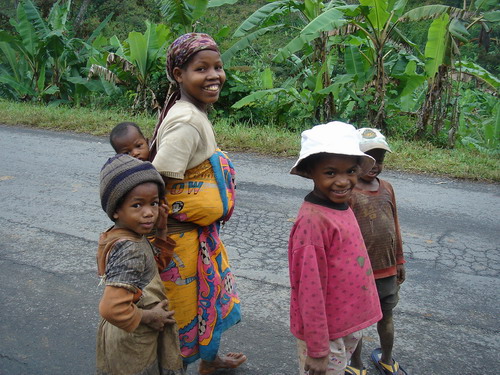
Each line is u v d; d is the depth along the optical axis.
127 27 24.78
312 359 2.04
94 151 7.62
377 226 2.50
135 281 1.93
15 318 3.30
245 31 8.88
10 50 12.52
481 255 4.27
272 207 5.31
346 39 9.43
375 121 9.02
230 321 2.61
